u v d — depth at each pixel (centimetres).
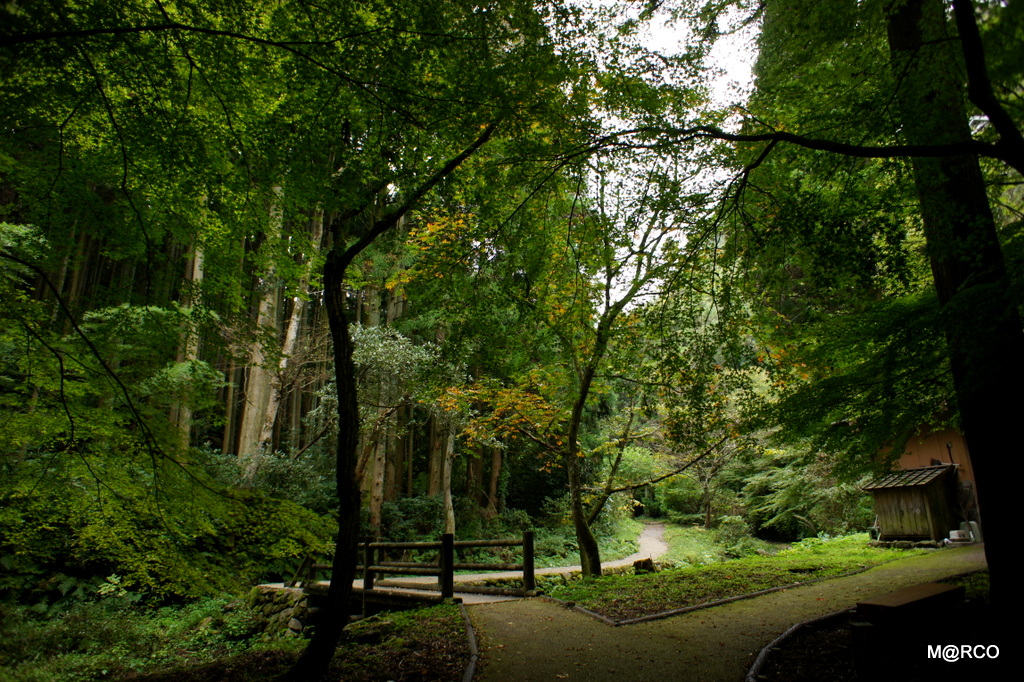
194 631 865
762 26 461
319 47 373
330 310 486
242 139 430
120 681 536
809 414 446
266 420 1402
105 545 427
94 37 338
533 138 452
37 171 430
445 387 874
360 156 437
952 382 446
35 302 446
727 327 591
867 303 491
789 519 1789
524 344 814
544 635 574
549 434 1123
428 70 410
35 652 713
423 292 678
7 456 439
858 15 404
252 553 521
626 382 1062
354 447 475
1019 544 397
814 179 471
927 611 429
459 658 507
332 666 494
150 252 485
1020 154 276
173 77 385
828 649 471
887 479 1191
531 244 664
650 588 766
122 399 472
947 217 382
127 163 435
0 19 286
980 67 259
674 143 420
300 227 522
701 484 1952
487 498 1977
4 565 845
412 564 934
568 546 1727
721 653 481
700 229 523
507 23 383
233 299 527
